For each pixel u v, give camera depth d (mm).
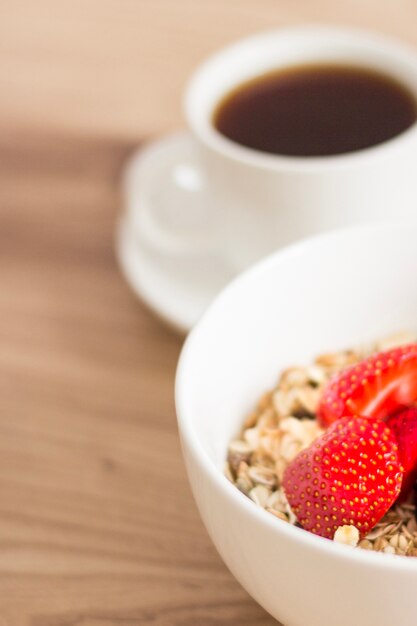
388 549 449
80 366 566
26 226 627
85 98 691
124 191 628
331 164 552
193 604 483
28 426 544
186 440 435
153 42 723
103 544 502
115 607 484
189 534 502
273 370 498
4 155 662
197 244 596
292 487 455
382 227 494
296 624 442
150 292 576
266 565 426
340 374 481
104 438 538
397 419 466
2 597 490
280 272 487
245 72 617
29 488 522
